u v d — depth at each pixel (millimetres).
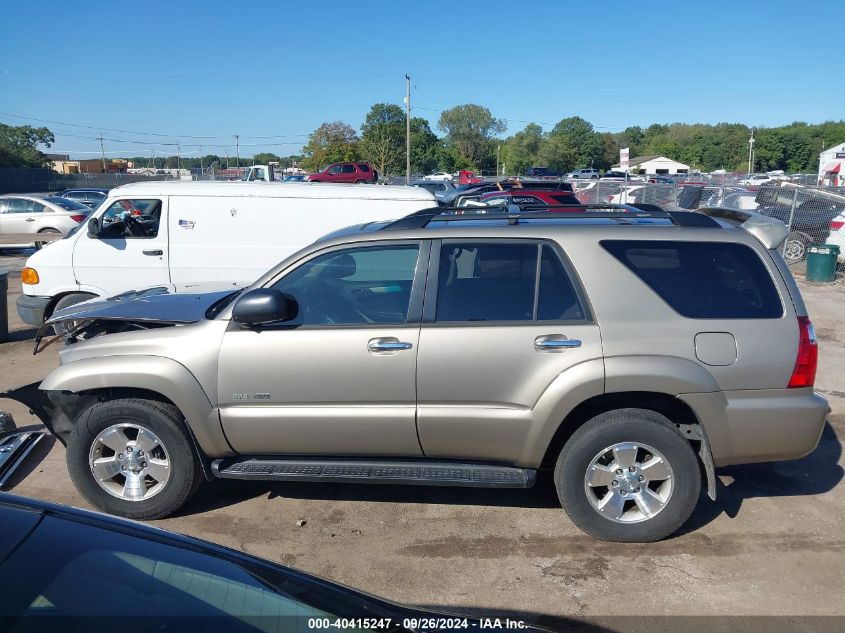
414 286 4094
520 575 3799
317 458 4305
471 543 4133
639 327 3928
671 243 4059
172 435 4277
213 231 8875
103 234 8812
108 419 4320
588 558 3963
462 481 4027
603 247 4043
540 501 4676
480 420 3998
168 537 2100
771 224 4184
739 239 4066
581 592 3639
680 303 3975
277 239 8945
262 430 4172
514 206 4914
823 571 3818
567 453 4020
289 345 4086
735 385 3926
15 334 9609
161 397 4355
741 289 4020
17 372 7742
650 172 87812
